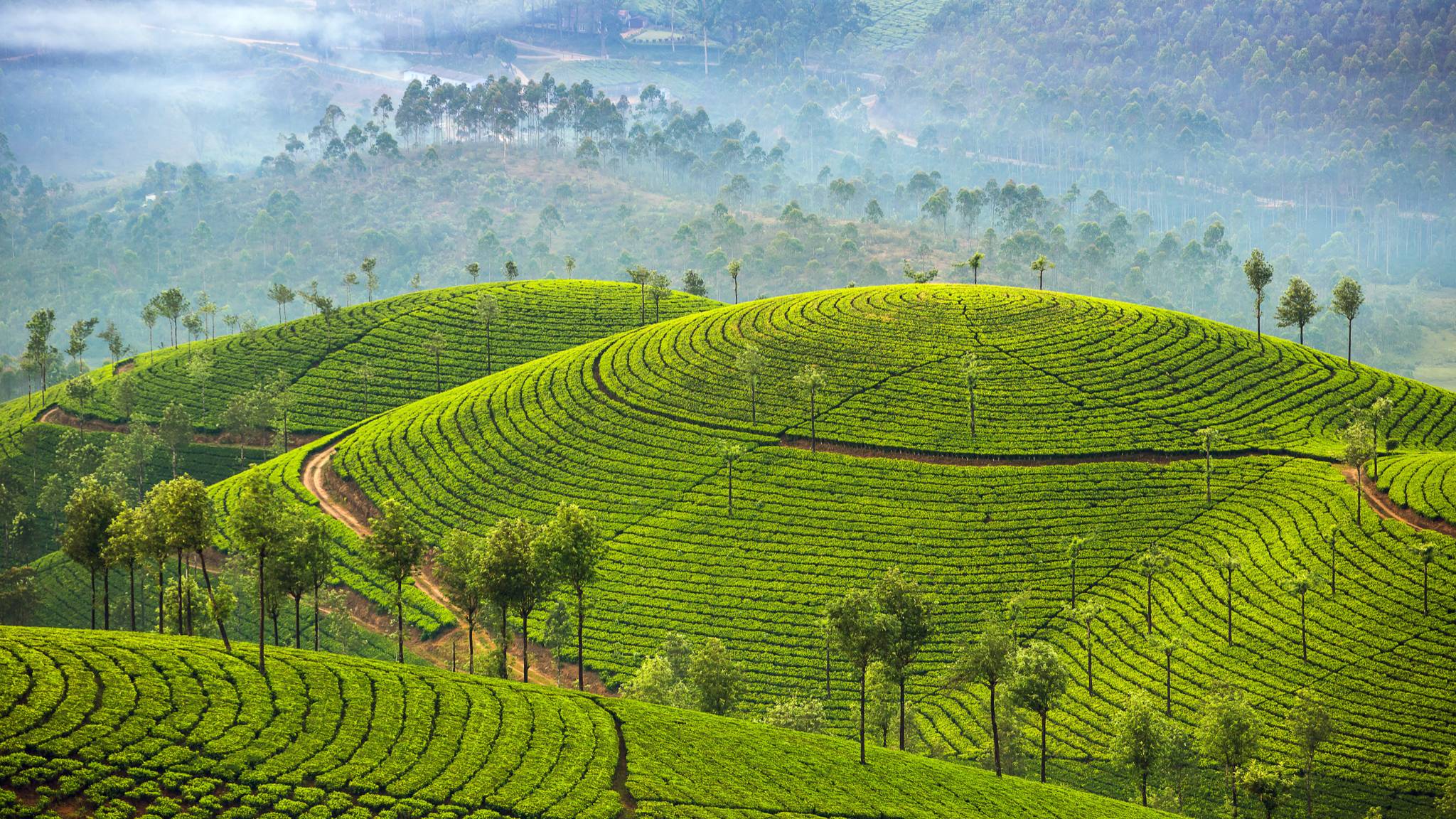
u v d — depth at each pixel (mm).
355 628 122812
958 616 121062
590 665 116438
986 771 86938
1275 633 110500
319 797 64750
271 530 80062
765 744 81438
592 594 127250
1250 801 93188
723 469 147625
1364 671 103188
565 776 70750
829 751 82750
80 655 75312
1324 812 90562
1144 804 91562
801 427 155250
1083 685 110250
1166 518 133125
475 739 73688
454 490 150250
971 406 151000
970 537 132750
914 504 138375
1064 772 98250
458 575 98250
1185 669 108562
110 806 60875
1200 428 151625
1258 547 123750
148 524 86688
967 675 107625
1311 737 92000
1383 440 147250
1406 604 109312
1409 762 93438
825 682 113312
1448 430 155125
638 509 142125
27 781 61125
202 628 102500
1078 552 128750
